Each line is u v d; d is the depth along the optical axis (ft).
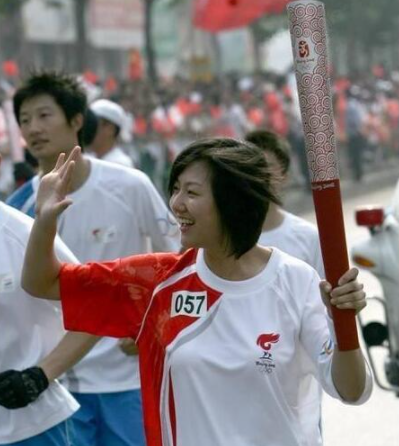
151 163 132.67
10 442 28.12
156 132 134.72
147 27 164.96
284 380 23.20
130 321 24.31
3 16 153.38
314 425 23.97
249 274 23.70
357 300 21.59
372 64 231.91
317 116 20.94
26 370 27.48
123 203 36.45
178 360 23.39
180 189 23.62
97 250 36.45
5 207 28.45
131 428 35.73
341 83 177.37
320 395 25.84
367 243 43.04
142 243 37.24
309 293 23.61
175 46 203.41
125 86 145.18
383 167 185.06
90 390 35.53
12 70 137.80
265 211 23.58
